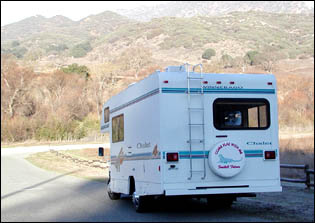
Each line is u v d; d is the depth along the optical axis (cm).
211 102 994
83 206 1252
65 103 5522
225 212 1095
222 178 983
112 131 1345
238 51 12644
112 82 6938
